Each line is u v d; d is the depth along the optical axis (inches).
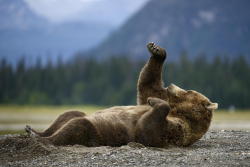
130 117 1054.4
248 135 1302.9
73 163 868.0
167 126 1040.2
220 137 1253.7
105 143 1013.2
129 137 1032.2
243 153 945.5
